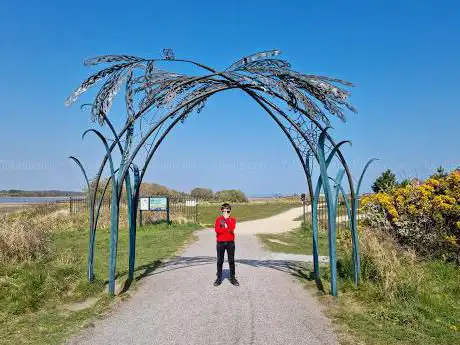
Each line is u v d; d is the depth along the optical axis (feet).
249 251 46.52
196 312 23.39
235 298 26.07
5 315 23.07
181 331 20.52
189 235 62.03
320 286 28.43
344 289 27.43
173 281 30.50
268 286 28.96
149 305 24.84
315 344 18.92
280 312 23.36
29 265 32.19
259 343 19.03
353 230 28.14
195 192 193.98
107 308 24.32
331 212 26.21
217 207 149.59
